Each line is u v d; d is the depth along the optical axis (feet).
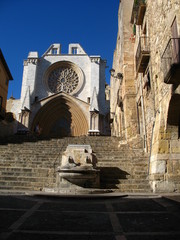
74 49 136.46
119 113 77.20
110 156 43.62
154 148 33.14
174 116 30.58
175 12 26.78
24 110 110.11
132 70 61.11
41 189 30.48
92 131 107.65
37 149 49.16
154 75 38.01
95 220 14.60
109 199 23.29
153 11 39.60
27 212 16.40
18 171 36.06
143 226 13.28
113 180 32.86
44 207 18.52
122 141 55.47
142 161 39.81
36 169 35.91
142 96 49.78
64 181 29.66
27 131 105.09
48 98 115.34
